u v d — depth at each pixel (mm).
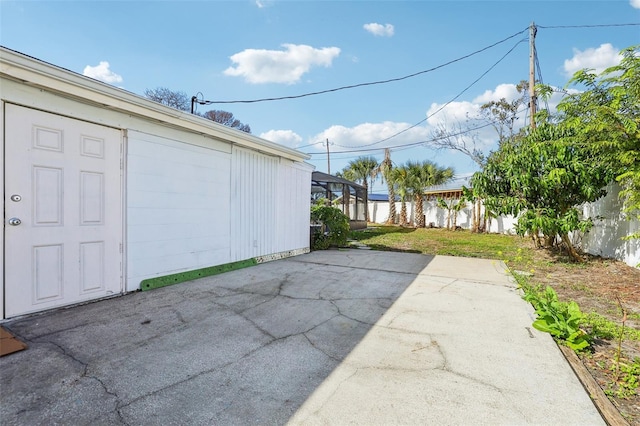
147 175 4125
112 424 1567
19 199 2926
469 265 6215
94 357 2260
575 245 8195
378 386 1952
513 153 7043
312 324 2994
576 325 2672
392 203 20484
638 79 4402
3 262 2828
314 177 13055
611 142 4781
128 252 3912
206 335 2695
